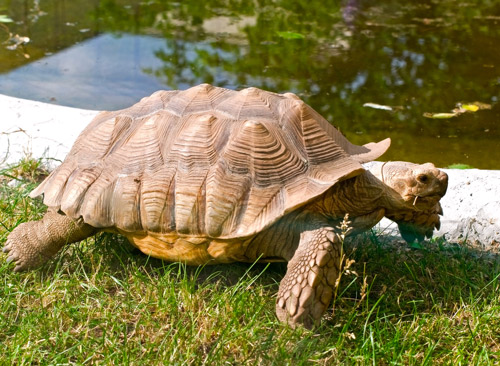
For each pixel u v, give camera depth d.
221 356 2.98
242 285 3.40
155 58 7.07
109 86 6.36
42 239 3.57
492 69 6.95
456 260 3.80
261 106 3.49
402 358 2.99
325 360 2.98
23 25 7.94
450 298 3.46
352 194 3.41
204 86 3.65
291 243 3.30
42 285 3.44
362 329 3.17
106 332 3.14
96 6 8.82
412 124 5.83
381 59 7.17
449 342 3.15
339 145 3.51
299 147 3.38
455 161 5.24
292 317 3.06
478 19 8.53
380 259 3.77
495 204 4.23
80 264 3.61
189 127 3.45
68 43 7.42
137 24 8.16
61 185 3.58
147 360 2.92
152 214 3.34
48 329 3.12
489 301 3.45
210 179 3.29
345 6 9.08
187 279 3.54
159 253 3.46
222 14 8.67
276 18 8.52
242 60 7.07
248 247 3.33
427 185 3.42
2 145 4.73
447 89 6.50
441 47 7.52
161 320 3.23
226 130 3.41
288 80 6.59
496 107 6.16
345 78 6.68
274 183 3.27
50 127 4.95
